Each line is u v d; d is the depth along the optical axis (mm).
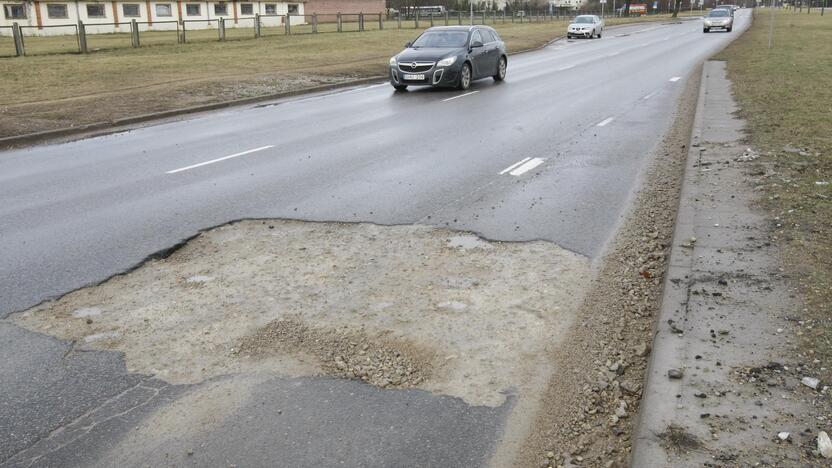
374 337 4414
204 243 6219
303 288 5180
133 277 5449
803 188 7062
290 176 8719
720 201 6730
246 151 10492
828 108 12398
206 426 3506
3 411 3648
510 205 7316
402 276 5391
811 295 4441
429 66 17875
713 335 3965
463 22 56406
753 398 3336
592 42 41031
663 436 3078
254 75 20875
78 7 47031
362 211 7105
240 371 4031
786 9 116000
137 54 27234
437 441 3375
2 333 4516
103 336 4473
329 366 4074
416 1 72438
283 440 3385
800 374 3525
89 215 7145
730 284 4676
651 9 126438
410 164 9320
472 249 5984
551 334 4453
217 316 4734
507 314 4730
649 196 7688
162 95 16875
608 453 3271
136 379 3957
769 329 4016
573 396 3762
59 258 5871
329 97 17562
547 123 12648
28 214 7242
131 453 3307
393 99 16750
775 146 9227
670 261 5160
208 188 8172
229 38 36094
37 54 26688
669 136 11273
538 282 5270
